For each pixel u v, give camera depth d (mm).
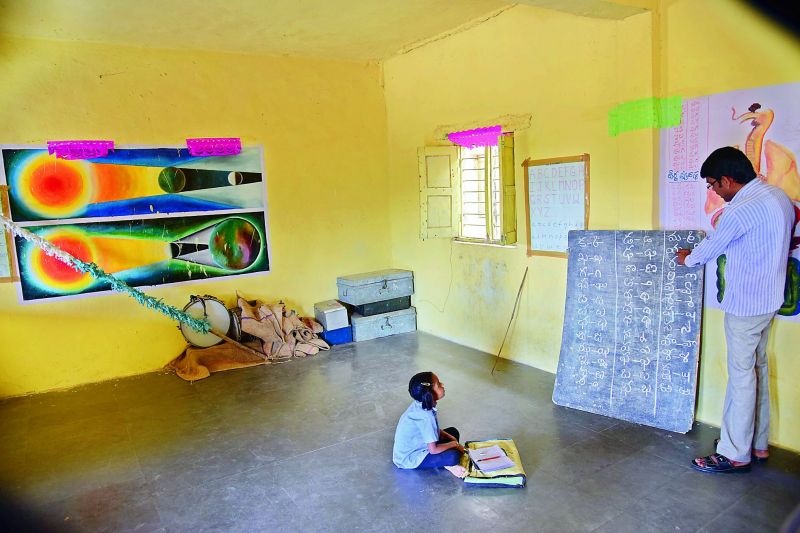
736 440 2990
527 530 2631
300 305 6027
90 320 4988
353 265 6328
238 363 5270
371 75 6242
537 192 4516
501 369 4816
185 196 5297
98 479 3312
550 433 3578
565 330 4059
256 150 5617
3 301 4660
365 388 4562
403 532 2670
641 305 3703
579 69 4055
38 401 4609
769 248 2822
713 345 3504
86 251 4918
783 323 3150
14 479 3342
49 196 4742
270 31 4855
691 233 3488
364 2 4270
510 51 4602
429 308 6062
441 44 5336
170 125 5188
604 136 3941
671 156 3582
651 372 3639
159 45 5035
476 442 3367
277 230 5809
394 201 6430
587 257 3971
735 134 3244
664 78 3561
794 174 3012
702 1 3312
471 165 5395
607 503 2805
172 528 2803
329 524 2768
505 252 4938
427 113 5688
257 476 3260
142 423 4094
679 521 2637
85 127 4836
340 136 6105
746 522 2607
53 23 4309
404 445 3227
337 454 3480
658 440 3414
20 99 4582
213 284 5516
